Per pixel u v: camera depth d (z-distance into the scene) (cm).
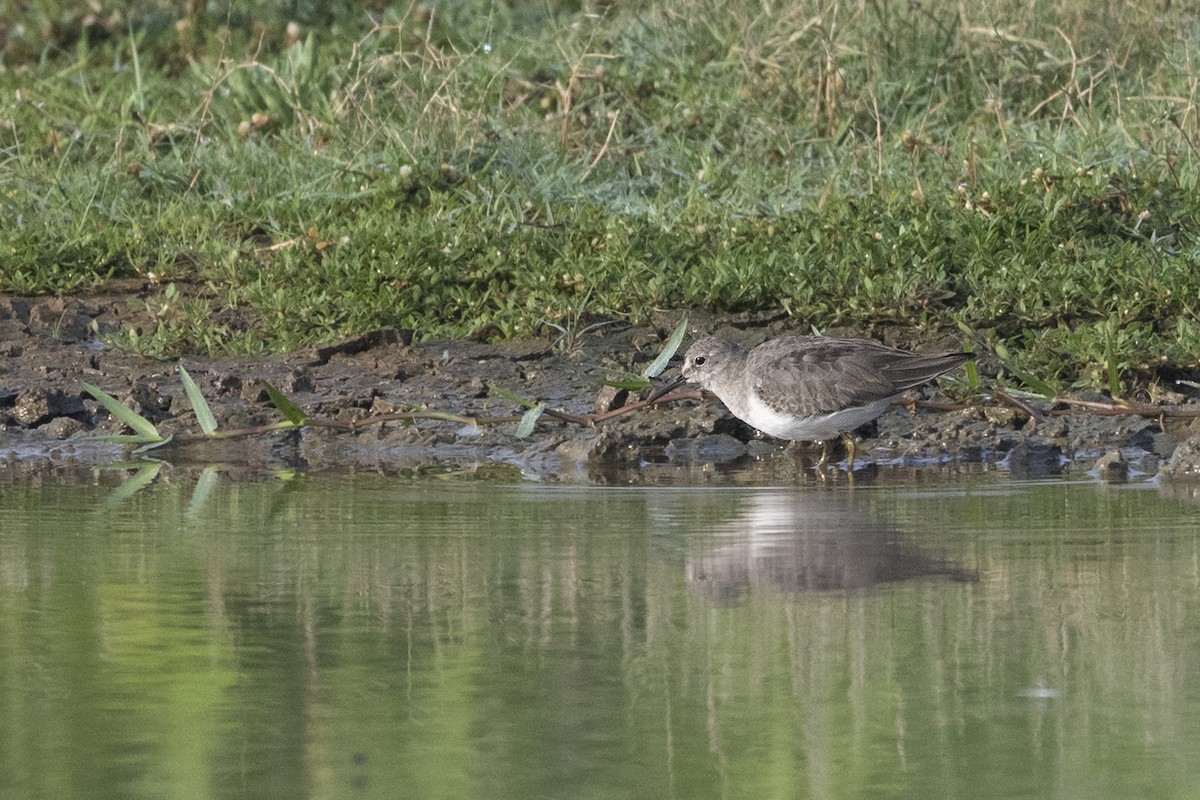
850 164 1712
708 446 1296
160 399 1355
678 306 1493
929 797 558
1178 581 834
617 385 1296
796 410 1211
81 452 1280
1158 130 1705
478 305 1499
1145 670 689
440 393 1377
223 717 638
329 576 855
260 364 1426
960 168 1675
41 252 1559
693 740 611
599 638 739
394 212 1636
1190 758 592
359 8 2227
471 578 851
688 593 820
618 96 1875
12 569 872
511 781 573
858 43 1909
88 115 1864
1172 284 1430
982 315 1435
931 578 847
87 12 2202
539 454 1264
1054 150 1653
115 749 604
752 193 1669
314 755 598
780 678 683
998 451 1269
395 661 706
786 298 1474
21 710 645
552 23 1991
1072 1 1923
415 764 589
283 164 1730
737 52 1906
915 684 674
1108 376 1324
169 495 1100
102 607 793
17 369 1409
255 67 1927
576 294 1493
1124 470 1180
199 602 803
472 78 1894
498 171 1684
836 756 596
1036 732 620
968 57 1866
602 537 951
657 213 1623
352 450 1295
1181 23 1942
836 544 928
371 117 1794
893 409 1356
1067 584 830
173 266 1568
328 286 1503
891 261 1483
